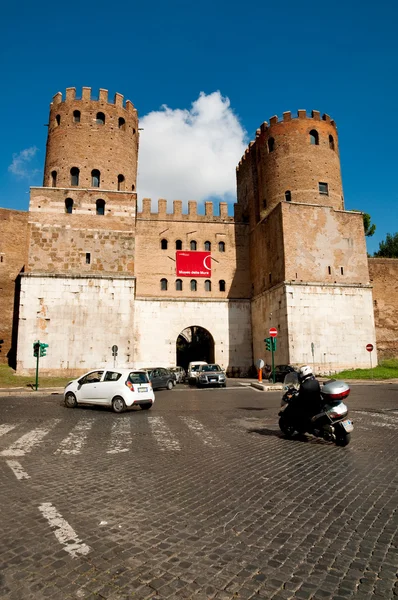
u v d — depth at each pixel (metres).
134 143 37.69
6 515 4.80
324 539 4.12
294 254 32.25
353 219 34.41
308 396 9.05
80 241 32.19
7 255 35.88
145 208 39.84
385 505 5.07
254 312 38.31
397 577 3.41
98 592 3.20
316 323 31.33
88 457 7.68
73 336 30.44
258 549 3.91
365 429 10.31
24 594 3.17
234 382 31.38
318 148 37.09
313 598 3.11
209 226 40.69
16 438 9.51
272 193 37.34
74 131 34.75
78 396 15.48
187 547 3.95
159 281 38.47
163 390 25.41
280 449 8.31
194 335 50.03
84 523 4.55
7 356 34.44
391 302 38.44
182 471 6.67
